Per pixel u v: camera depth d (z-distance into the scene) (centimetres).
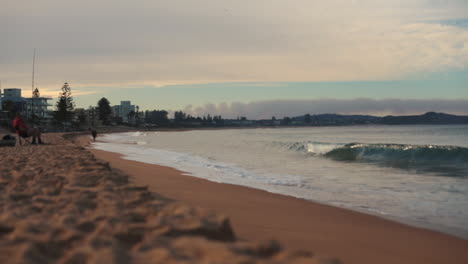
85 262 234
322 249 419
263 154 2227
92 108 15900
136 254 252
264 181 1066
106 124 15812
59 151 1270
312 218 591
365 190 921
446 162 1655
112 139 5497
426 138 5175
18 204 434
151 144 3753
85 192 508
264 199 753
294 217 586
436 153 1742
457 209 698
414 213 665
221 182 1000
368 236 496
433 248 457
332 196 830
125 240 300
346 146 2262
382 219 613
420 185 1009
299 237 461
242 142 4106
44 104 12444
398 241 482
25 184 584
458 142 4025
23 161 906
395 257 413
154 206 427
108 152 2230
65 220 339
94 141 4312
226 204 656
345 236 487
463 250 452
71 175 646
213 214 373
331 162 1716
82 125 12988
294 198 788
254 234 451
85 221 336
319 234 485
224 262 232
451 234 525
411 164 1616
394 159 1833
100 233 304
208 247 264
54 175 665
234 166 1503
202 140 5041
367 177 1180
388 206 725
